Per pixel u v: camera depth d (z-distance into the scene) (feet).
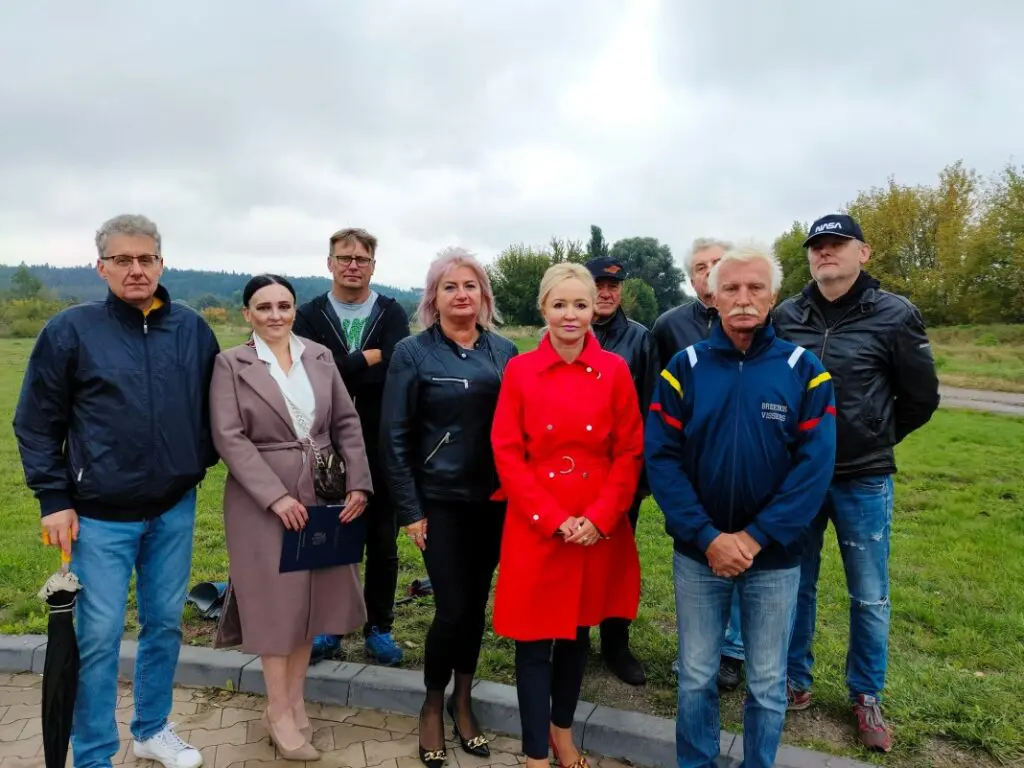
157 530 9.46
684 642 8.80
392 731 10.76
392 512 12.57
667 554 18.84
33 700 11.48
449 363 9.99
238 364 10.03
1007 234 114.32
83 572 8.91
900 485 27.43
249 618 9.85
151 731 9.87
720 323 8.54
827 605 14.94
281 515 9.70
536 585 9.05
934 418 47.32
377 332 12.85
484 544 10.31
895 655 12.59
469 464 9.86
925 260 130.52
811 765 9.37
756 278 8.04
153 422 9.09
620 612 9.65
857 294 9.98
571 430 9.09
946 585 16.11
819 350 10.07
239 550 9.95
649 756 9.99
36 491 8.75
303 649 10.44
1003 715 10.39
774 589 8.26
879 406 9.84
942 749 9.88
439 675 9.92
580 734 10.36
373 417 12.59
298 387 10.36
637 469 9.38
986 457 33.19
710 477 8.30
